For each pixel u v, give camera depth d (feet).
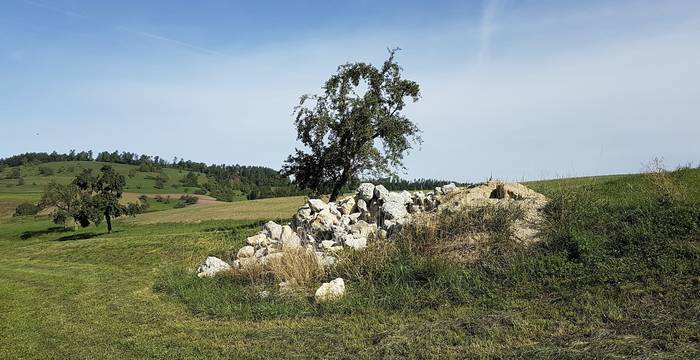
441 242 32.99
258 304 29.86
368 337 22.98
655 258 25.39
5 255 94.68
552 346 19.34
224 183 397.19
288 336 24.30
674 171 46.32
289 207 159.53
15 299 40.78
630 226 29.53
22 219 242.17
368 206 48.78
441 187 47.29
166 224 152.35
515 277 26.91
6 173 401.29
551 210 33.83
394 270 30.35
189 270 44.45
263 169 480.64
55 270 61.00
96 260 69.77
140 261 62.59
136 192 334.24
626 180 47.14
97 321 30.78
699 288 21.90
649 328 19.63
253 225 97.76
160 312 31.73
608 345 18.66
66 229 178.91
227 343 24.23
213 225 131.85
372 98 99.04
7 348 26.37
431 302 26.37
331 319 26.25
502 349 19.72
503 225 32.63
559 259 27.45
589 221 31.22
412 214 42.09
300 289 31.37
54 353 25.09
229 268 39.99
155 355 23.40
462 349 20.13
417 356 20.16
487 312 23.97
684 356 17.16
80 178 157.69
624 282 23.98
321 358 21.06
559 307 22.97
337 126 99.25
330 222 46.29
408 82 103.35
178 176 410.31
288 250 36.88
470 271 28.53
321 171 101.81
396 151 101.19
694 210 29.17
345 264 33.55
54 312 34.37
